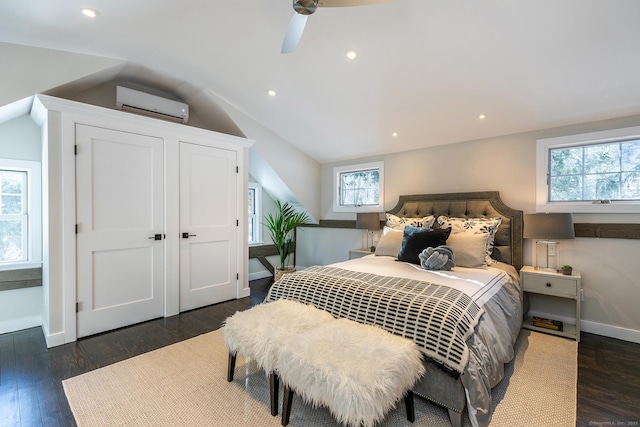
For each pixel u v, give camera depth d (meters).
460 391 1.51
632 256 2.60
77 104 2.54
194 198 3.43
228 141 3.71
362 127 3.68
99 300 2.75
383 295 1.89
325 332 1.63
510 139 3.23
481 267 2.71
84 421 1.59
